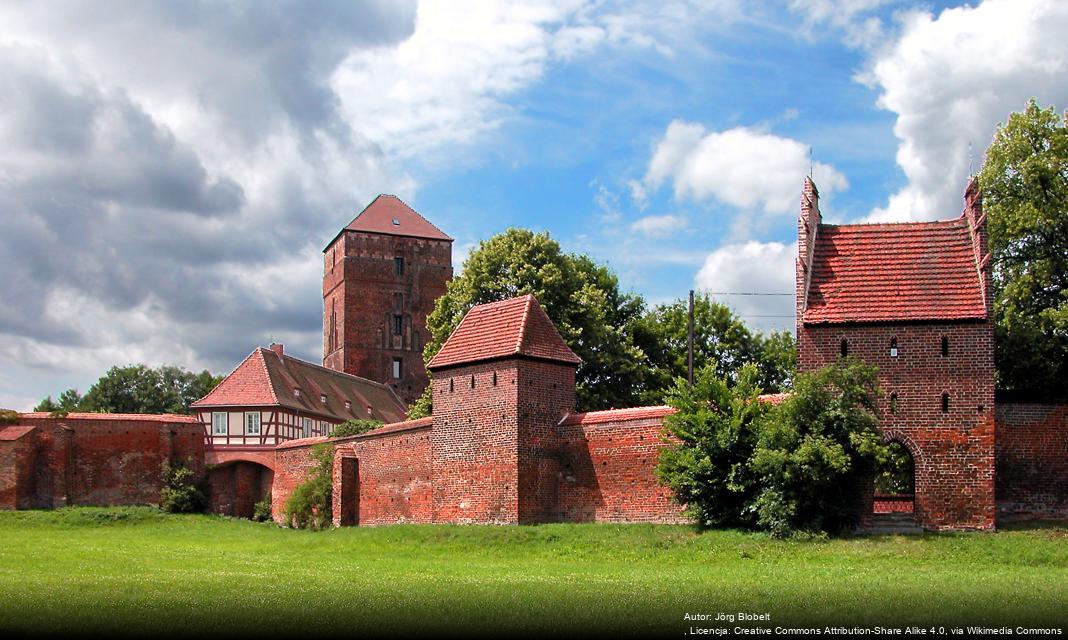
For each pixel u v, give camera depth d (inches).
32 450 2898.6
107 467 2984.7
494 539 1973.4
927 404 1872.5
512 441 2108.8
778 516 1802.4
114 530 2635.3
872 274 1958.7
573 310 3021.7
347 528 2389.3
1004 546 1711.4
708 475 1872.5
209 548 2110.0
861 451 1771.7
